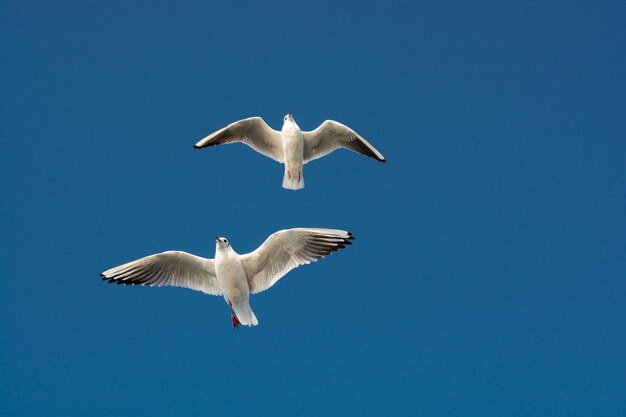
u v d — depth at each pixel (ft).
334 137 50.37
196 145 48.21
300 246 38.93
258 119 49.34
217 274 39.22
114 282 38.32
